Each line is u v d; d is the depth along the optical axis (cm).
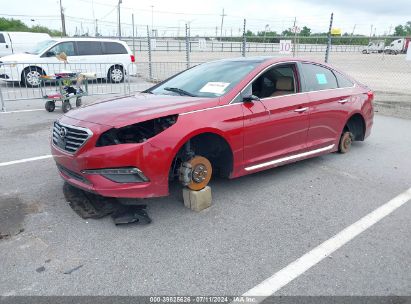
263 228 345
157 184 341
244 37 1272
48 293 251
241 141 396
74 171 348
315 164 538
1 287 256
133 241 317
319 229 345
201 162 375
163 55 2788
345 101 534
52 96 882
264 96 436
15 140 644
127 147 327
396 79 1877
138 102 394
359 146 645
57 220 351
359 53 2605
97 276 270
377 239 327
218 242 319
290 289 259
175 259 292
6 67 1293
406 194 430
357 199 415
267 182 464
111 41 1516
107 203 388
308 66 495
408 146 647
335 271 280
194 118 360
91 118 352
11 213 363
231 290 257
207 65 503
